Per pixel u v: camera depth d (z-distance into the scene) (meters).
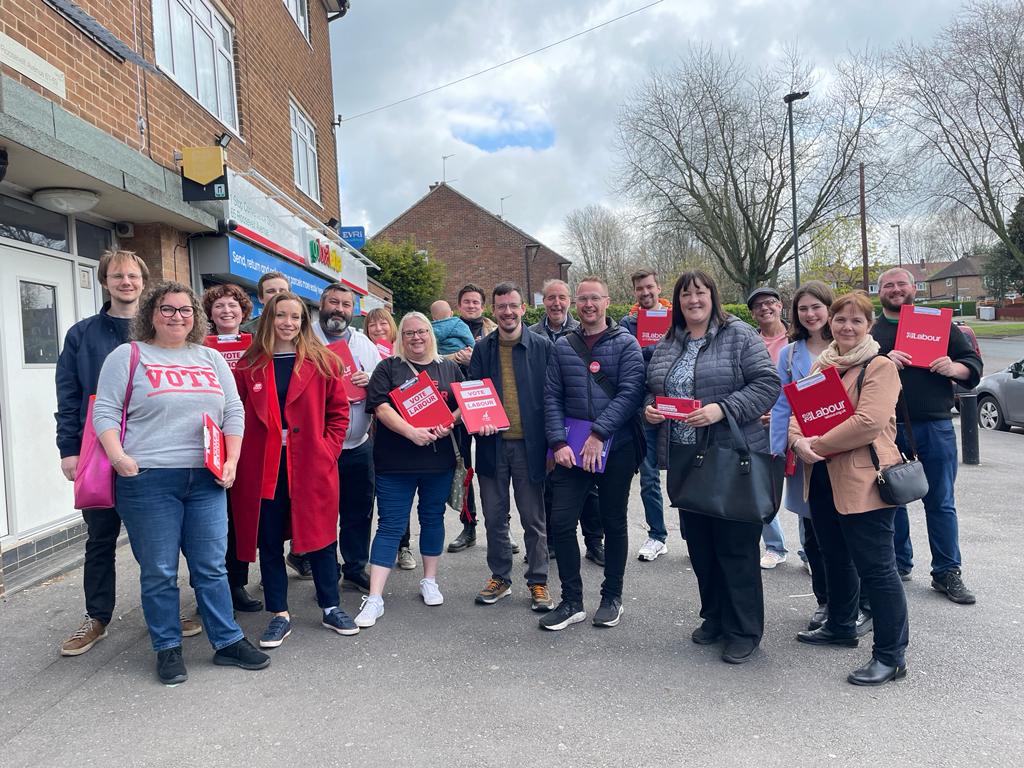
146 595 3.50
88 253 6.64
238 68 9.91
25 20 5.16
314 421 4.07
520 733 3.04
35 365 5.65
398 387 4.57
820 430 3.53
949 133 28.59
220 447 3.54
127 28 6.74
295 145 12.98
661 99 30.03
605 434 4.09
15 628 4.18
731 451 3.71
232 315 4.76
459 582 5.15
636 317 6.35
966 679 3.44
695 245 36.81
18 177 5.34
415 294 30.80
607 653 3.87
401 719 3.17
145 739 3.02
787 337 4.74
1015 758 2.78
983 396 12.89
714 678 3.55
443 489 4.66
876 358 3.51
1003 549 5.50
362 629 4.25
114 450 3.33
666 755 2.85
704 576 3.96
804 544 4.32
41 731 3.09
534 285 41.84
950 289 94.00
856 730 3.01
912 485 3.37
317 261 12.55
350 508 4.98
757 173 30.06
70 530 5.75
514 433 4.66
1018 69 27.12
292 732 3.06
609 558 4.30
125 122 6.58
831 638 3.93
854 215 29.84
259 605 4.60
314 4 14.52
